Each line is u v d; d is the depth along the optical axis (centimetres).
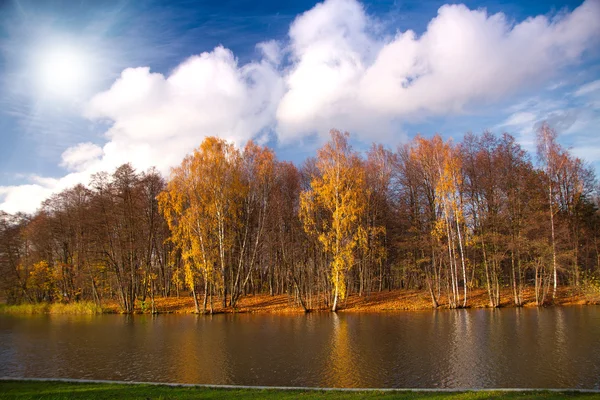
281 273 5206
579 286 4375
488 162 4675
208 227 4416
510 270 4888
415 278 4866
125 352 2316
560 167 4394
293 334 2808
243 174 4797
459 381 1606
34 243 5556
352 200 4234
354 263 4312
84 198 5441
